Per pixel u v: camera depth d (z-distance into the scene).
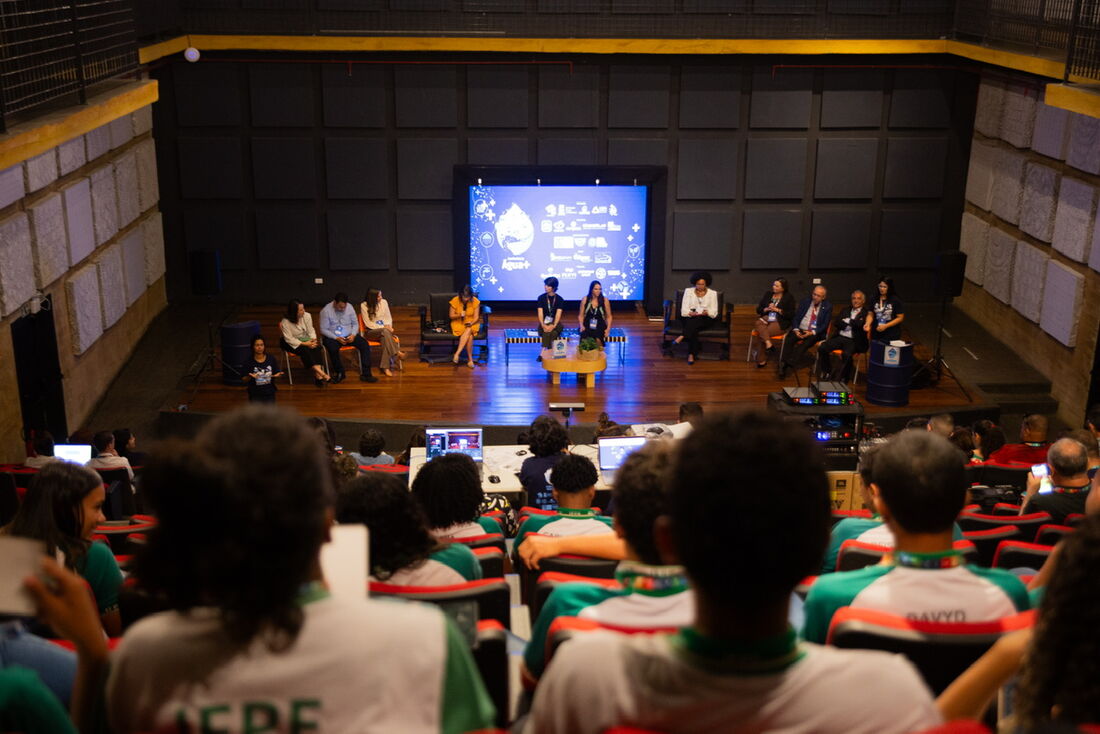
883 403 12.62
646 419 12.17
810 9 15.19
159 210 15.90
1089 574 1.38
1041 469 6.36
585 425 11.96
